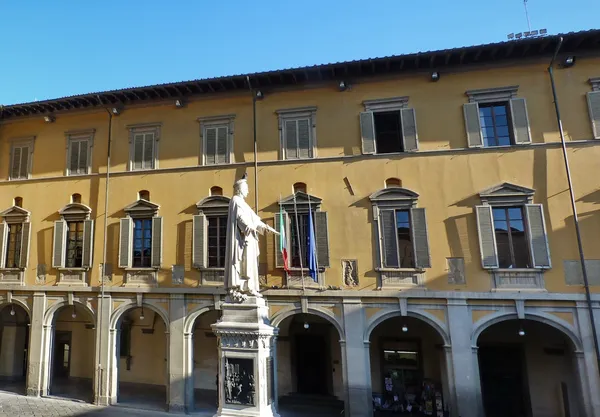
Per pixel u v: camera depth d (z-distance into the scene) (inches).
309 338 890.1
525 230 705.6
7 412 753.6
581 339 649.0
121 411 768.3
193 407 779.4
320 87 818.8
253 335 393.4
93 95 877.2
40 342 873.5
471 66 761.0
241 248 422.6
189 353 784.9
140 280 832.3
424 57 749.9
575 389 703.1
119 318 837.2
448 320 695.7
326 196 780.0
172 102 884.0
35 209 922.1
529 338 776.3
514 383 781.9
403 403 807.7
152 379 978.1
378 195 754.2
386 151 799.1
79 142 924.0
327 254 755.4
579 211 687.7
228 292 421.4
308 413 771.4
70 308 1044.5
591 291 661.3
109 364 823.1
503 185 713.6
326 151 796.0
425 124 767.1
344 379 713.6
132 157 882.1
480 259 703.1
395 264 733.9
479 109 761.0
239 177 820.6
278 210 791.7
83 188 899.4
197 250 807.1
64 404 810.2
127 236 849.5
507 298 679.1
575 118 716.7
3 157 967.6
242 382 392.2
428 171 751.1
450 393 677.3
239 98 852.6
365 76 799.1
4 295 904.9
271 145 820.6
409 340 830.5
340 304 740.0
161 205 846.5
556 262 679.7
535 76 740.7
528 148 722.2
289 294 754.8
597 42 709.9
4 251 924.6
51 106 921.5
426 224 731.4
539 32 805.9
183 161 856.3
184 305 801.6
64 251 886.4
